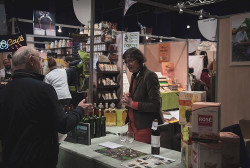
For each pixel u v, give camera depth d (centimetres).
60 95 446
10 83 164
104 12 1428
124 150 216
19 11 1187
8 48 436
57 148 171
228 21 394
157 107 250
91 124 253
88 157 198
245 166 184
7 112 160
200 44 887
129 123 277
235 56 386
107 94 482
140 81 261
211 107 160
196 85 700
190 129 172
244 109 381
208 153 159
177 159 196
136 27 1467
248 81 374
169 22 1338
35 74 169
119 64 502
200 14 377
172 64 612
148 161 189
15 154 153
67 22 1380
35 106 156
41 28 543
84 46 591
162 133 429
